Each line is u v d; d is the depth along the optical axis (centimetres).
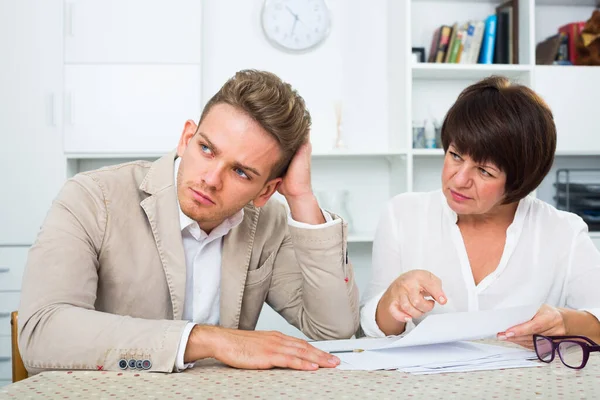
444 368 95
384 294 127
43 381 86
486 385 85
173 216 125
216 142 111
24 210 299
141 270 124
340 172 341
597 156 348
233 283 133
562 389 82
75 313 100
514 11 324
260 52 333
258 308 143
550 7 347
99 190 123
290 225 126
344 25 338
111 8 302
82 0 301
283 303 144
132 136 303
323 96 336
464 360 99
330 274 127
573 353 104
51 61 300
